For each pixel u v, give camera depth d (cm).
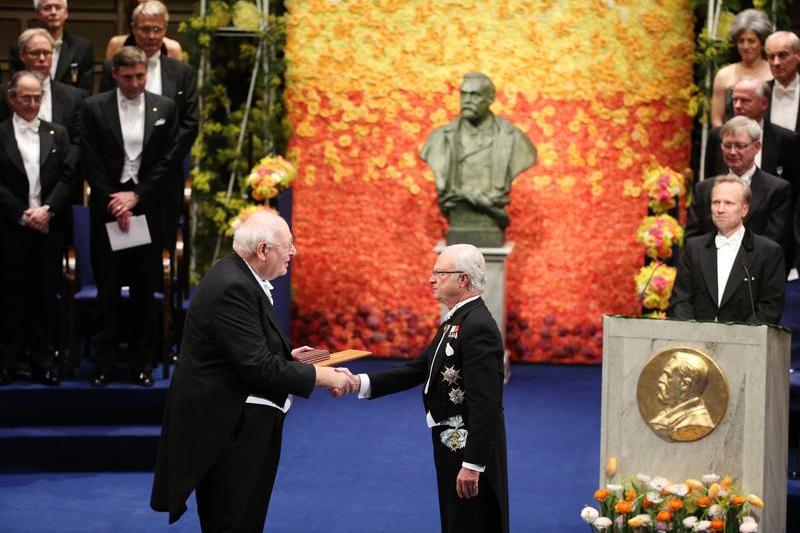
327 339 2527
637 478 1262
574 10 2417
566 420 2059
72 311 1856
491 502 1209
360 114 2473
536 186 2462
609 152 2439
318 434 1978
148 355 1839
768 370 1212
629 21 2409
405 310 2509
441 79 2452
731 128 1617
